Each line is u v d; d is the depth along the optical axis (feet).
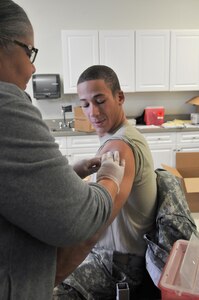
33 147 2.01
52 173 2.06
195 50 14.29
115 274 3.78
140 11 15.01
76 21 14.83
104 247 3.92
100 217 2.38
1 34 2.18
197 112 15.64
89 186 2.40
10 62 2.30
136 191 3.58
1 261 2.09
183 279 2.84
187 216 3.76
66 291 3.45
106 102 3.67
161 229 3.68
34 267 2.24
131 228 3.78
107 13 14.89
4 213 2.03
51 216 2.03
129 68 14.14
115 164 2.88
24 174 1.95
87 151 13.61
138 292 3.96
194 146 14.07
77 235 2.20
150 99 15.92
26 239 2.19
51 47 14.93
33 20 14.60
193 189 7.70
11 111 1.98
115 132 3.77
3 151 1.92
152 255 3.56
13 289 2.12
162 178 4.00
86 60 13.94
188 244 3.30
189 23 15.33
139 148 3.49
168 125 14.23
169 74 14.39
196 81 14.58
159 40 14.02
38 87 14.39
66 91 14.21
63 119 15.43
